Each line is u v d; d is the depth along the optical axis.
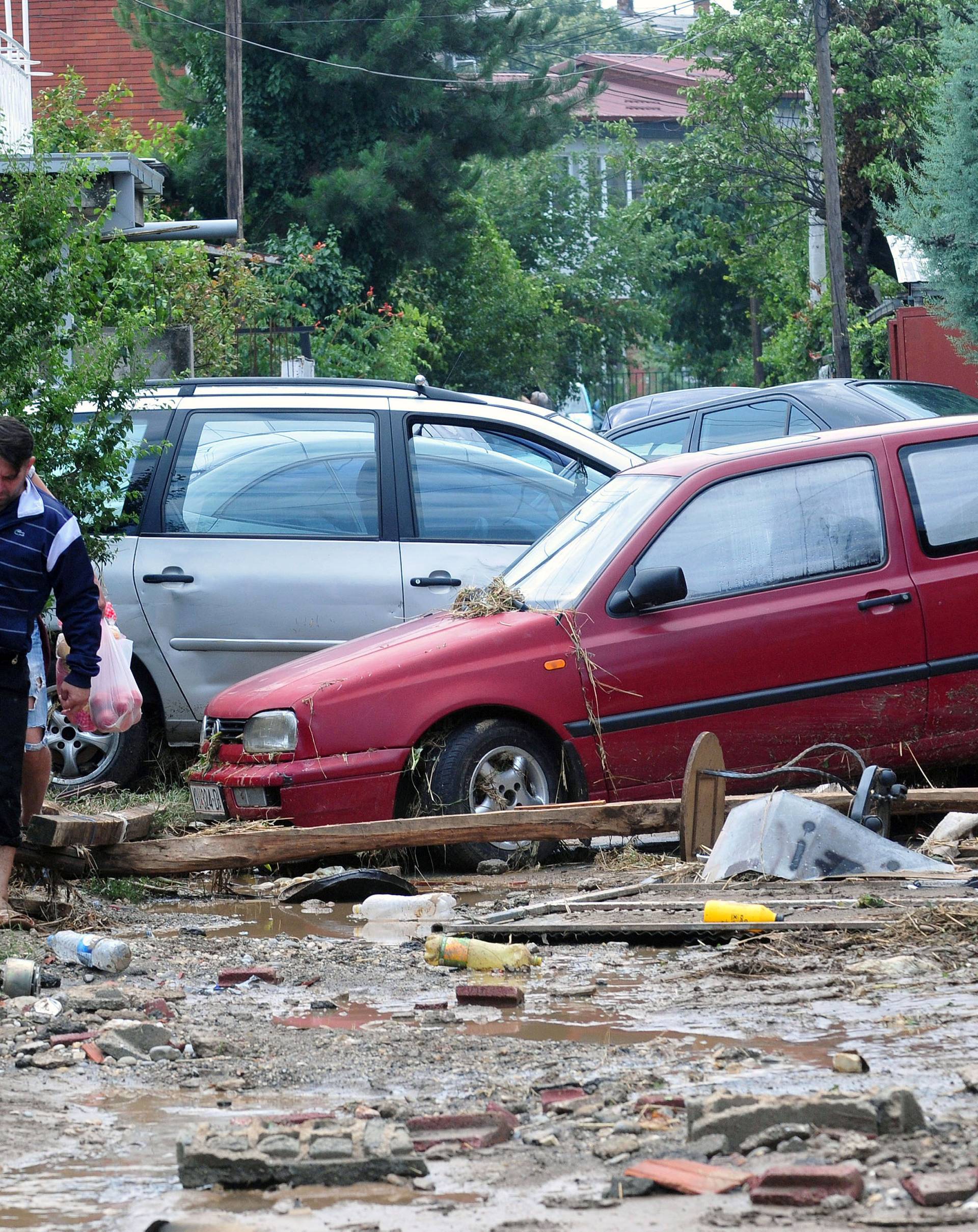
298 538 15.62
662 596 12.80
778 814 11.02
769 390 22.42
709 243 68.88
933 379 40.16
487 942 9.46
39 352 14.95
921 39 57.78
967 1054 6.54
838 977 8.16
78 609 10.27
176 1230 4.91
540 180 82.69
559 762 12.90
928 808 11.85
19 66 30.22
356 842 11.70
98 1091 6.62
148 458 16.02
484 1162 5.45
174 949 9.73
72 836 11.02
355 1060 7.00
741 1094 5.91
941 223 33.22
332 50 52.78
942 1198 4.74
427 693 12.56
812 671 13.17
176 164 52.81
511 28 55.31
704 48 64.12
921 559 13.52
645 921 9.69
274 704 12.66
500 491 15.88
